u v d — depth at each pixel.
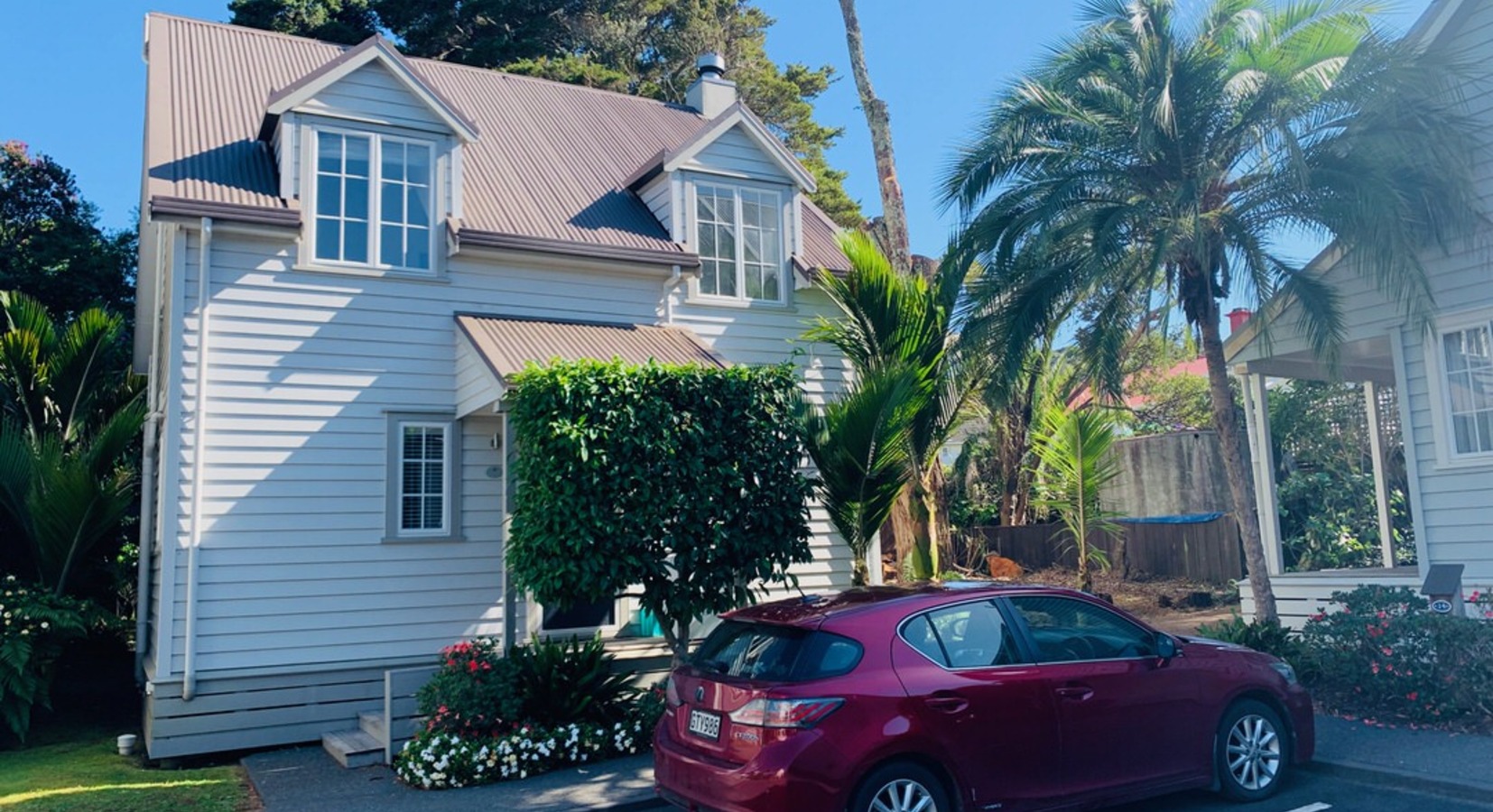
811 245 15.77
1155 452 23.16
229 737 10.88
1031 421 21.08
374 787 9.17
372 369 12.06
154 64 13.50
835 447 11.39
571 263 13.15
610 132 16.69
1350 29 11.04
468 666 9.77
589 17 29.97
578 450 9.52
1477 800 7.38
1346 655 10.12
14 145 20.67
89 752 11.39
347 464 11.81
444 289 12.58
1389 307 12.52
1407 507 19.58
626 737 9.88
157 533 12.88
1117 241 11.12
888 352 12.50
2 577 13.95
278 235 11.53
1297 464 21.31
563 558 9.54
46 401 15.13
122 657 16.47
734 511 10.36
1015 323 11.65
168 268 12.70
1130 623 7.41
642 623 13.34
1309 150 11.14
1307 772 8.34
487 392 11.39
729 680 6.39
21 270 19.33
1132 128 11.48
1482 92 11.54
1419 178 11.02
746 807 5.95
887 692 6.21
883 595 6.91
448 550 12.27
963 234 12.38
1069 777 6.70
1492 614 10.17
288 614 11.31
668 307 13.91
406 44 27.77
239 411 11.32
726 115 14.48
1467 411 11.80
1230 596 18.78
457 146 12.84
